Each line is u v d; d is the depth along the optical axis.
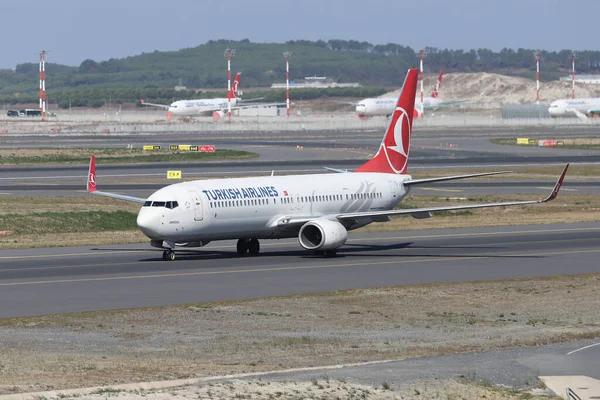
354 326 168.00
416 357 141.12
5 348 146.38
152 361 136.62
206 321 171.88
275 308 185.00
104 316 175.88
